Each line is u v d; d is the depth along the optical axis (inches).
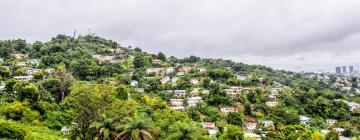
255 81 7765.8
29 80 5182.1
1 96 3587.6
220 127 4281.5
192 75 7495.1
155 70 7696.9
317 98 6692.9
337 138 4579.2
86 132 2516.0
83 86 2581.2
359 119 6028.5
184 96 6092.5
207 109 5295.3
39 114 3186.5
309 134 4431.6
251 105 5831.7
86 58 7377.0
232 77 7628.0
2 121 2206.0
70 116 3366.1
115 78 6343.5
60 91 4092.0
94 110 2479.1
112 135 2134.6
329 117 6072.8
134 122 2066.9
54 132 2886.3
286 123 5265.8
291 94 6870.1
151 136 2060.8
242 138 3250.5
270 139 4249.5
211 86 6505.9
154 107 4409.5
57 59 6791.3
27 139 2212.1
